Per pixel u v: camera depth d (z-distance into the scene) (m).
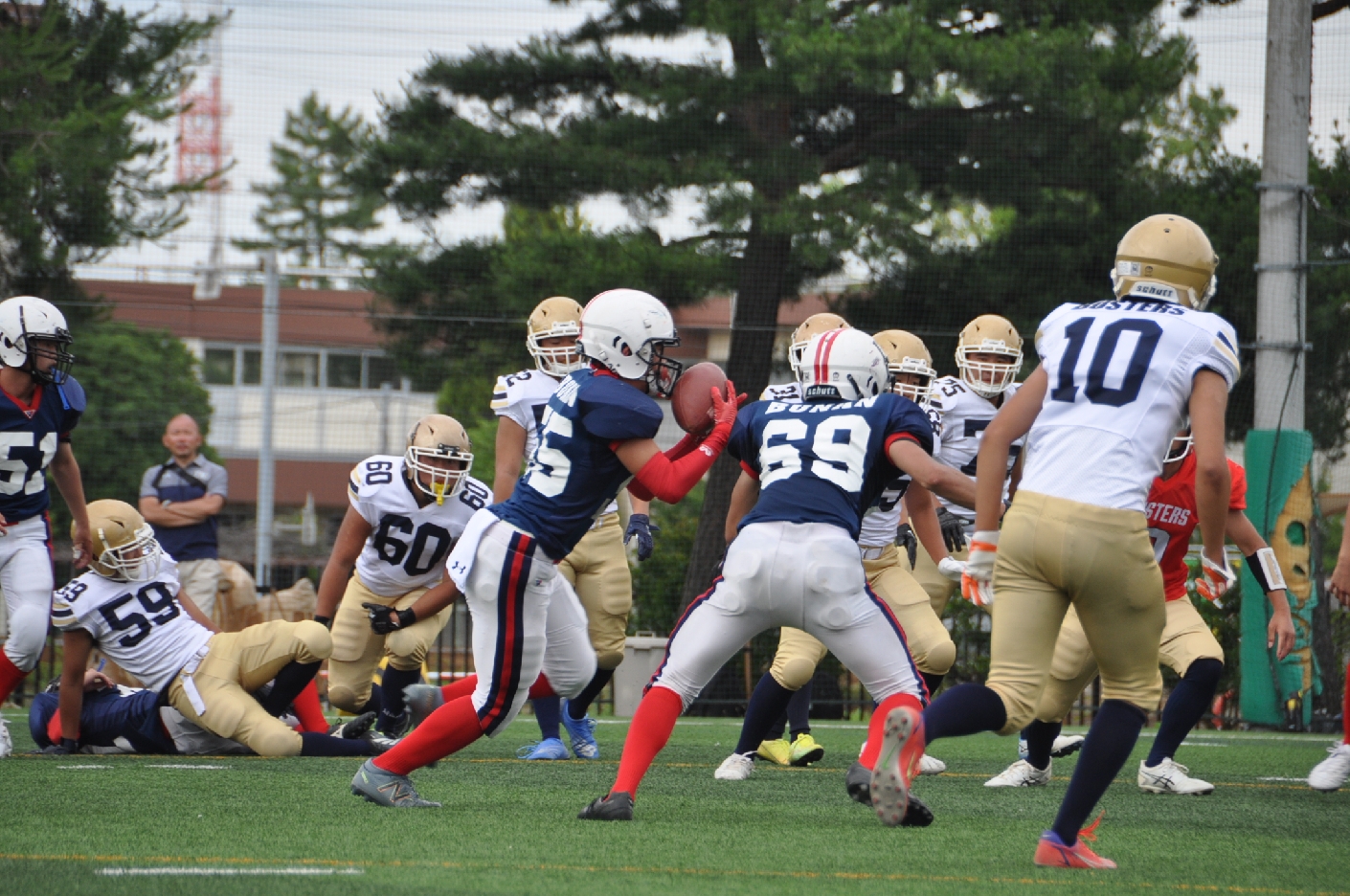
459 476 16.66
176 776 13.88
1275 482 26.16
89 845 9.67
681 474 10.73
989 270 34.06
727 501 32.84
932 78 33.81
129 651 16.19
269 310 46.06
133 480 48.03
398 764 11.51
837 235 33.50
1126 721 9.16
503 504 11.15
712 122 34.84
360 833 10.23
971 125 34.56
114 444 47.94
